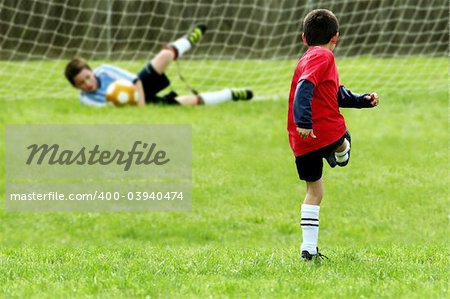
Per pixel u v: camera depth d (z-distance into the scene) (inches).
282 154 1107.3
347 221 922.1
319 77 553.6
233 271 534.6
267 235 884.6
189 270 544.4
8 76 1550.2
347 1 1827.0
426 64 1676.9
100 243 847.1
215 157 1088.8
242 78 1596.9
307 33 583.5
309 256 579.8
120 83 1310.3
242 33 1898.4
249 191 997.8
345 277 517.0
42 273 539.8
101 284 497.7
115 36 1745.8
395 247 658.2
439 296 462.9
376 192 998.4
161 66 1332.4
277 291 475.5
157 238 878.4
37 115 1235.2
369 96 591.5
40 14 1779.0
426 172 1058.7
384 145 1147.9
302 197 983.0
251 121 1244.5
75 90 1459.2
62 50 1804.9
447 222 917.8
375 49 1910.7
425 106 1336.1
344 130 574.9
